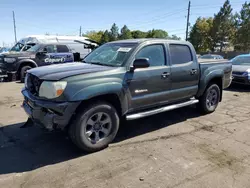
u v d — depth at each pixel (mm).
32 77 3633
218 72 5445
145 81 3986
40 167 3131
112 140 3836
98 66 3865
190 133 4414
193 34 55438
